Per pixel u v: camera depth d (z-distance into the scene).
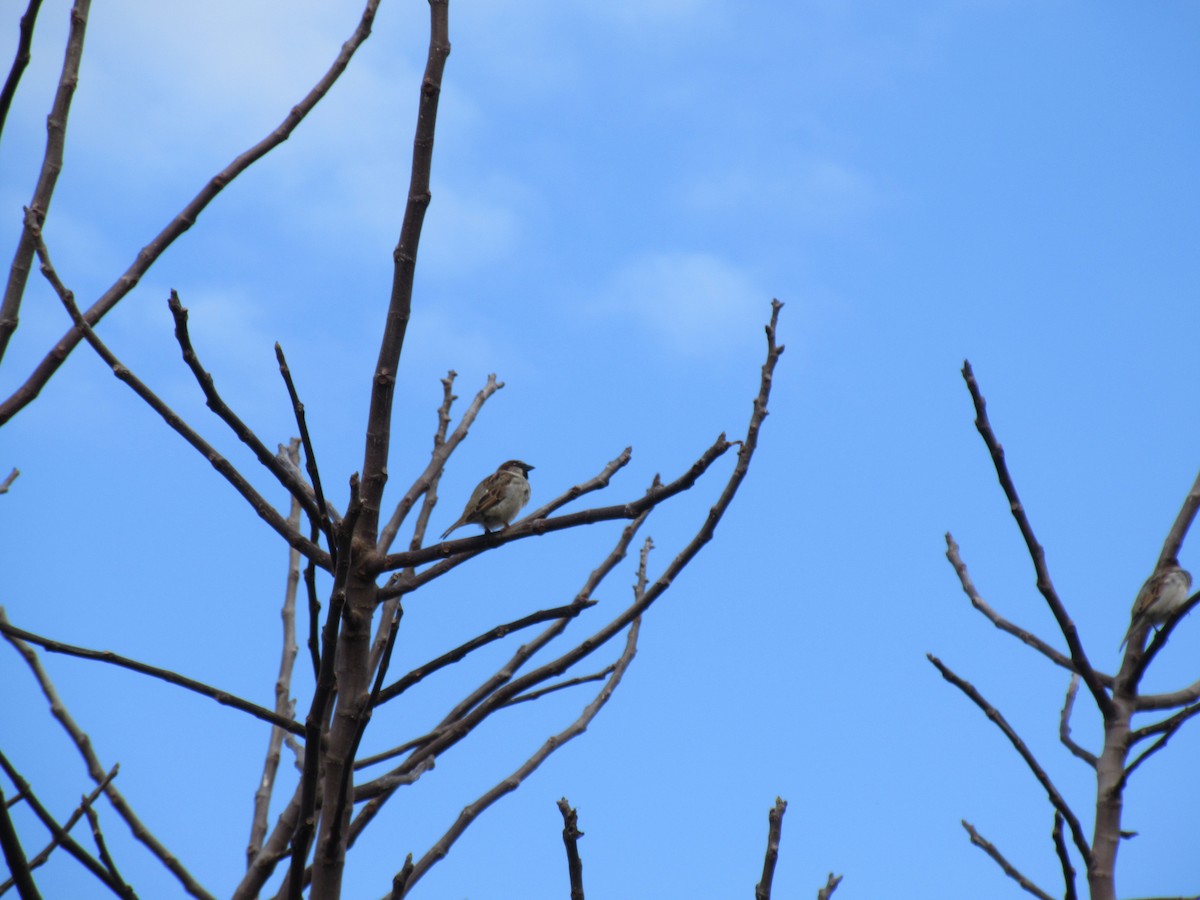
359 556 7.37
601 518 7.61
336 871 6.51
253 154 7.93
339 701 7.03
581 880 6.21
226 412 7.07
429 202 7.58
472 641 7.49
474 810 7.70
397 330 7.53
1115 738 7.98
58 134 7.71
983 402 7.81
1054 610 7.93
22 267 7.42
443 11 7.78
